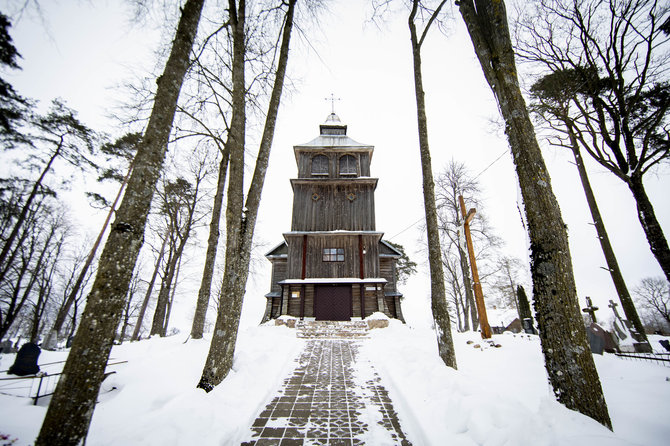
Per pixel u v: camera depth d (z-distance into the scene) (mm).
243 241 6738
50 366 9359
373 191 21531
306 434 4285
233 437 4059
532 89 11672
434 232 7434
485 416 3832
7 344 23406
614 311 11695
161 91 4215
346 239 19906
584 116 10148
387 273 22688
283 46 8453
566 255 3896
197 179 19594
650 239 8203
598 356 7402
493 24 5141
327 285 18516
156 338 15047
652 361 7242
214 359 5902
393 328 14109
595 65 9938
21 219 17062
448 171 23328
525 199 4266
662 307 43406
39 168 16781
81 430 2977
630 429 3562
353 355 9453
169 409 4320
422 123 8242
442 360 6645
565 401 3414
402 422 4660
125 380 6418
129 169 17609
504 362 7363
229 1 8086
